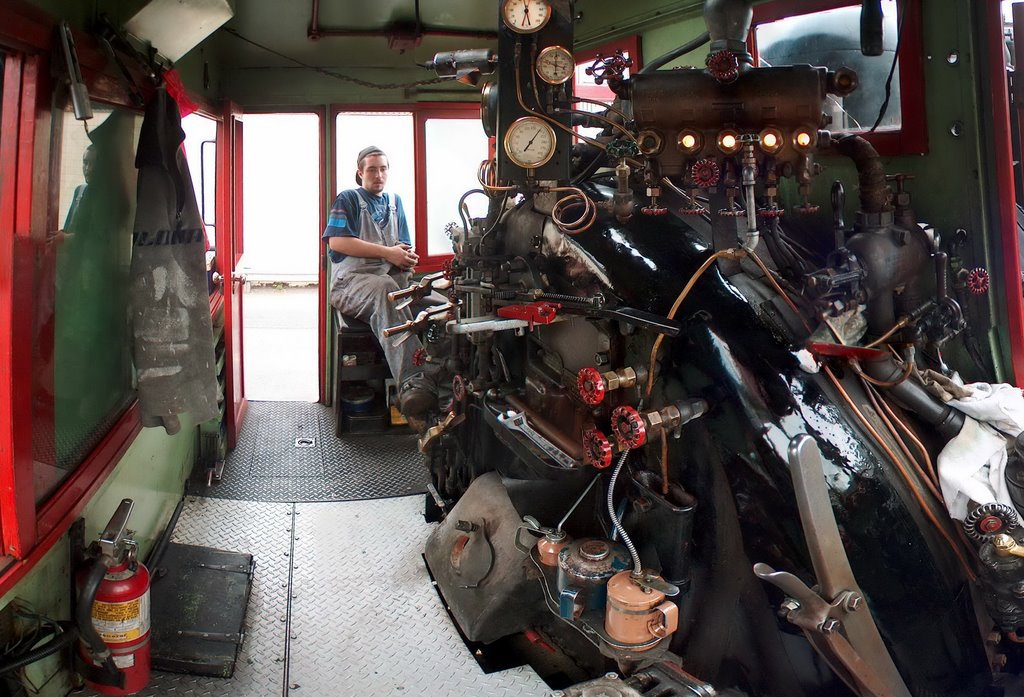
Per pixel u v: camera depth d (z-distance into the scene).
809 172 2.26
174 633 2.93
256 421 5.35
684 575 2.32
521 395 3.04
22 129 2.11
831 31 2.88
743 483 2.19
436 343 3.80
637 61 3.64
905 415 2.39
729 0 2.45
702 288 2.40
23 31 1.99
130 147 3.16
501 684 2.75
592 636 2.40
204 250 3.04
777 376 2.21
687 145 2.27
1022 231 2.77
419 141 5.50
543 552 2.56
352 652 2.93
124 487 3.07
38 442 2.30
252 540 3.75
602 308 2.50
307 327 8.51
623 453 2.37
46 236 2.29
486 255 3.15
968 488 2.18
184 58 4.04
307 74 5.38
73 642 2.50
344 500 4.20
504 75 2.87
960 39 2.53
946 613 2.13
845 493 2.12
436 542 3.42
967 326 2.61
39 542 2.21
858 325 2.19
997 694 2.19
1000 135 2.51
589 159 3.31
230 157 4.73
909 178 2.42
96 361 2.83
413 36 4.66
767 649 2.21
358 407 5.11
